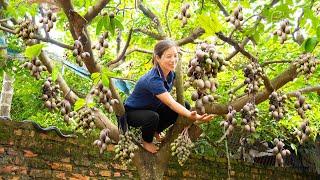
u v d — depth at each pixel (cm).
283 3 288
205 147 715
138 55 575
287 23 263
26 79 675
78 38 247
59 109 293
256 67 292
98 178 564
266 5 292
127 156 292
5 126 512
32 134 527
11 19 297
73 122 290
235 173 704
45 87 290
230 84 548
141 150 323
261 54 529
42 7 251
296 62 302
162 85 290
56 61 476
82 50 245
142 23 511
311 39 248
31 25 238
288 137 734
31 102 839
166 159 327
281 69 496
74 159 552
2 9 338
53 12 250
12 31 250
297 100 305
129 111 311
